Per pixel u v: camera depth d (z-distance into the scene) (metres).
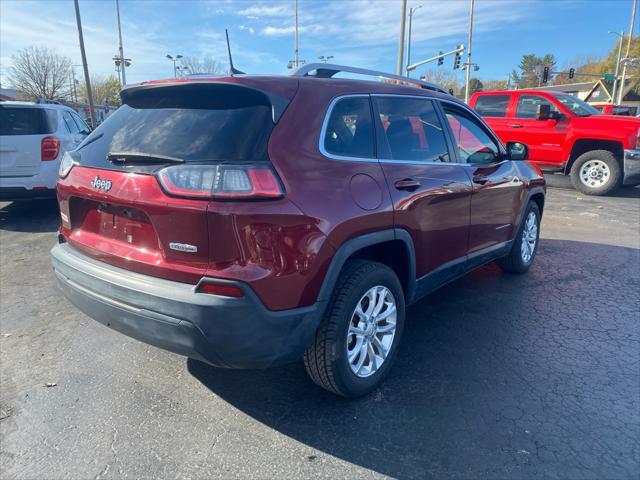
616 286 4.86
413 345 3.58
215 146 2.36
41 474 2.30
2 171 6.74
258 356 2.31
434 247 3.39
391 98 3.23
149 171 2.39
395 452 2.45
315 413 2.76
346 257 2.57
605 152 10.11
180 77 2.77
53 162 6.95
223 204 2.20
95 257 2.73
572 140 10.38
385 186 2.87
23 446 2.49
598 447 2.49
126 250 2.55
